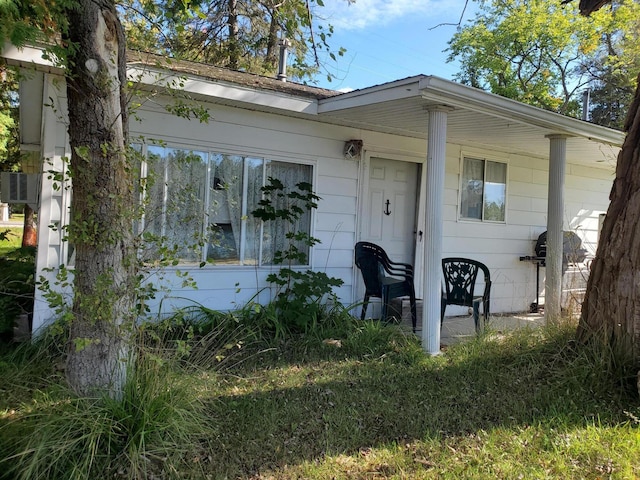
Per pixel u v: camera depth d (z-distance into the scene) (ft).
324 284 18.16
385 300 18.81
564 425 10.48
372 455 9.29
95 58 9.05
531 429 10.39
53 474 7.80
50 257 14.56
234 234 18.24
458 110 16.38
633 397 11.84
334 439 9.84
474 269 19.42
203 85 15.84
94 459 8.16
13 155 39.60
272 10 15.07
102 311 8.84
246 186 18.42
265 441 9.64
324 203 20.20
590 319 14.11
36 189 17.72
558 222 20.40
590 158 26.55
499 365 14.35
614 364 12.62
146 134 16.22
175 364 10.41
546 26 57.31
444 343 17.93
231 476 8.39
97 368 9.14
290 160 19.26
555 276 20.20
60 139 14.57
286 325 17.35
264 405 11.28
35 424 8.41
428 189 16.11
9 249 37.45
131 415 8.79
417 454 9.40
